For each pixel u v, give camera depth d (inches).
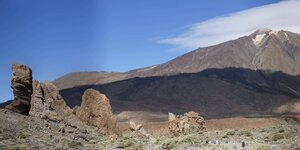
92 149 1894.7
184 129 3430.1
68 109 2987.2
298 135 1856.5
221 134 2374.5
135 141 2308.1
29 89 2445.9
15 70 2413.9
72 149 1800.0
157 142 2215.8
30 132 2092.8
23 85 2410.2
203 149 1763.0
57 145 1847.9
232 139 2085.4
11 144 1676.9
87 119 2992.1
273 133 2096.5
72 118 2908.5
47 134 2140.7
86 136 2506.2
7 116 2203.5
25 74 2429.9
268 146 1590.8
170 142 2049.7
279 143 1700.3
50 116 2524.6
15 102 2380.7
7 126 2052.2
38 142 1827.0
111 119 3019.2
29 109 2431.1
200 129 3464.6
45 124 2335.1
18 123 2169.0
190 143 2015.3
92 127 2935.5
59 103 2977.4
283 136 1867.6
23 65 2444.6
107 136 2746.1
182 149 1829.5
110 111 3046.3
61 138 2121.1
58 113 2792.8
